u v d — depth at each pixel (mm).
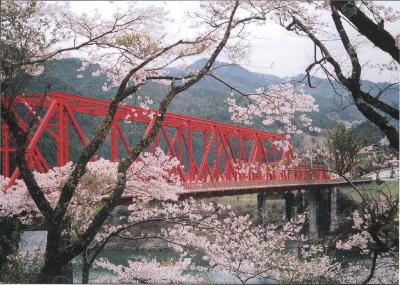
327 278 8336
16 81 7312
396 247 7312
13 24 7246
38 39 7418
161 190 8617
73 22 7957
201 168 15188
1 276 7281
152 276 8398
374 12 7289
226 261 8656
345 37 6797
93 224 7203
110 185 8078
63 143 11250
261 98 8820
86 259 7445
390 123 7004
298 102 8789
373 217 7379
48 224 7121
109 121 7320
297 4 7883
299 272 8430
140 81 8109
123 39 7965
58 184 8281
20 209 8078
